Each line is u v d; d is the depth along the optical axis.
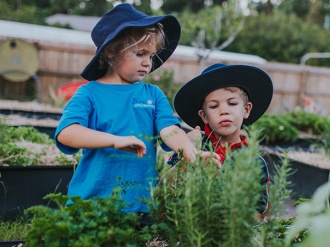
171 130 2.45
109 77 2.62
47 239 1.96
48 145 5.16
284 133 8.21
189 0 41.28
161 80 12.59
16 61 13.05
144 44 2.48
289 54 31.78
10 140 4.74
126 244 2.00
